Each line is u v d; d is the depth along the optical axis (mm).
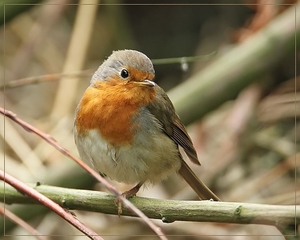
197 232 3619
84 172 3572
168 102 3502
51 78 3494
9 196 3451
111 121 3461
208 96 3604
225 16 3826
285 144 3703
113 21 3812
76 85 3732
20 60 3748
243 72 3609
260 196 3670
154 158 3471
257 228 3619
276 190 3678
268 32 3619
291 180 3686
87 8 3717
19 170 3631
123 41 3816
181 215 3406
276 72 3693
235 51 3623
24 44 3762
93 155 3467
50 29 3775
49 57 3791
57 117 3721
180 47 3826
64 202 3434
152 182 3482
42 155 3668
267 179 3670
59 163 3619
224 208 3393
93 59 3807
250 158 3697
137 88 3467
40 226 3631
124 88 3467
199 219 3400
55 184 3570
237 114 3701
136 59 3471
